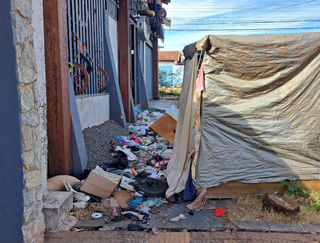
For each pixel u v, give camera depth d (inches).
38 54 130.5
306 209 138.8
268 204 139.7
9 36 93.4
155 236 120.3
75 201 146.9
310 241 116.9
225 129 153.2
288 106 150.6
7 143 97.7
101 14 328.2
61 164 167.8
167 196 154.9
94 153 215.8
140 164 213.6
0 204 100.0
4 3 92.3
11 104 96.2
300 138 151.2
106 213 140.3
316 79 148.2
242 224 129.0
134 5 467.2
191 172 162.1
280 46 145.1
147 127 347.6
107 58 339.0
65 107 167.9
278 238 118.6
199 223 131.6
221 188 155.9
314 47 143.9
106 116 325.7
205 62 151.6
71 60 230.1
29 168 103.6
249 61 147.4
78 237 118.9
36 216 110.6
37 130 109.4
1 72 95.0
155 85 727.7
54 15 158.2
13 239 101.3
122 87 373.4
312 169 151.9
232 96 152.4
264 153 153.3
